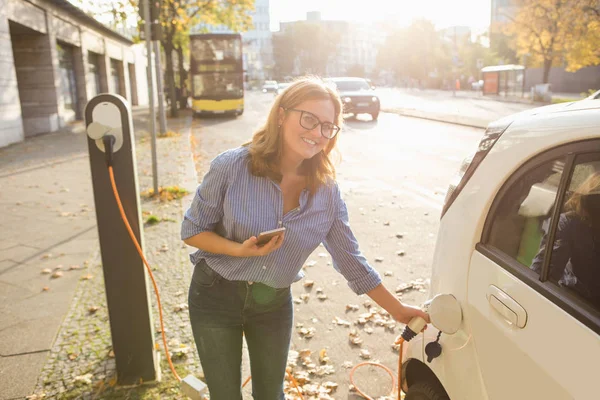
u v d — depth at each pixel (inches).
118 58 1395.2
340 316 169.3
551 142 65.6
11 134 672.4
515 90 1550.2
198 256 83.7
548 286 58.2
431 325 83.4
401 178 386.9
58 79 869.2
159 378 130.7
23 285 197.8
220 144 613.0
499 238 70.0
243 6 1113.4
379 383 132.0
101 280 201.5
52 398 125.0
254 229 77.9
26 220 291.9
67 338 154.3
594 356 48.9
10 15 684.1
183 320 164.1
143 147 583.8
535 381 55.4
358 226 268.2
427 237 248.7
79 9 909.2
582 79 1877.5
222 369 83.2
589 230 57.2
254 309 83.0
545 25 1101.7
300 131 75.4
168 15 974.4
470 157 82.7
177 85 1337.4
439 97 1755.7
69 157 537.0
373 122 821.9
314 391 127.4
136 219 119.0
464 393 69.1
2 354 145.8
